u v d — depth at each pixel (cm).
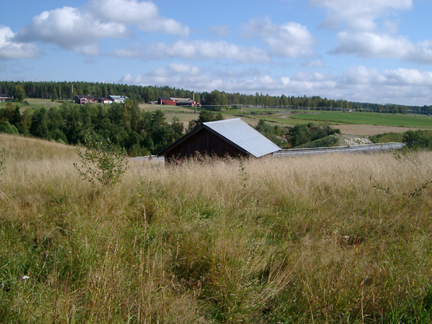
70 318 274
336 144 5031
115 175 674
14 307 283
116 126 6981
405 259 380
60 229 471
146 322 278
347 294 320
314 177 763
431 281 339
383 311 310
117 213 518
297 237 468
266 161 1158
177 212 550
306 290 328
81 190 638
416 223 486
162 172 818
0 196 574
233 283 338
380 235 465
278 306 317
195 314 307
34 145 2906
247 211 543
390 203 580
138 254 381
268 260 393
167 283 350
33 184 661
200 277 363
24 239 435
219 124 1944
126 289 323
